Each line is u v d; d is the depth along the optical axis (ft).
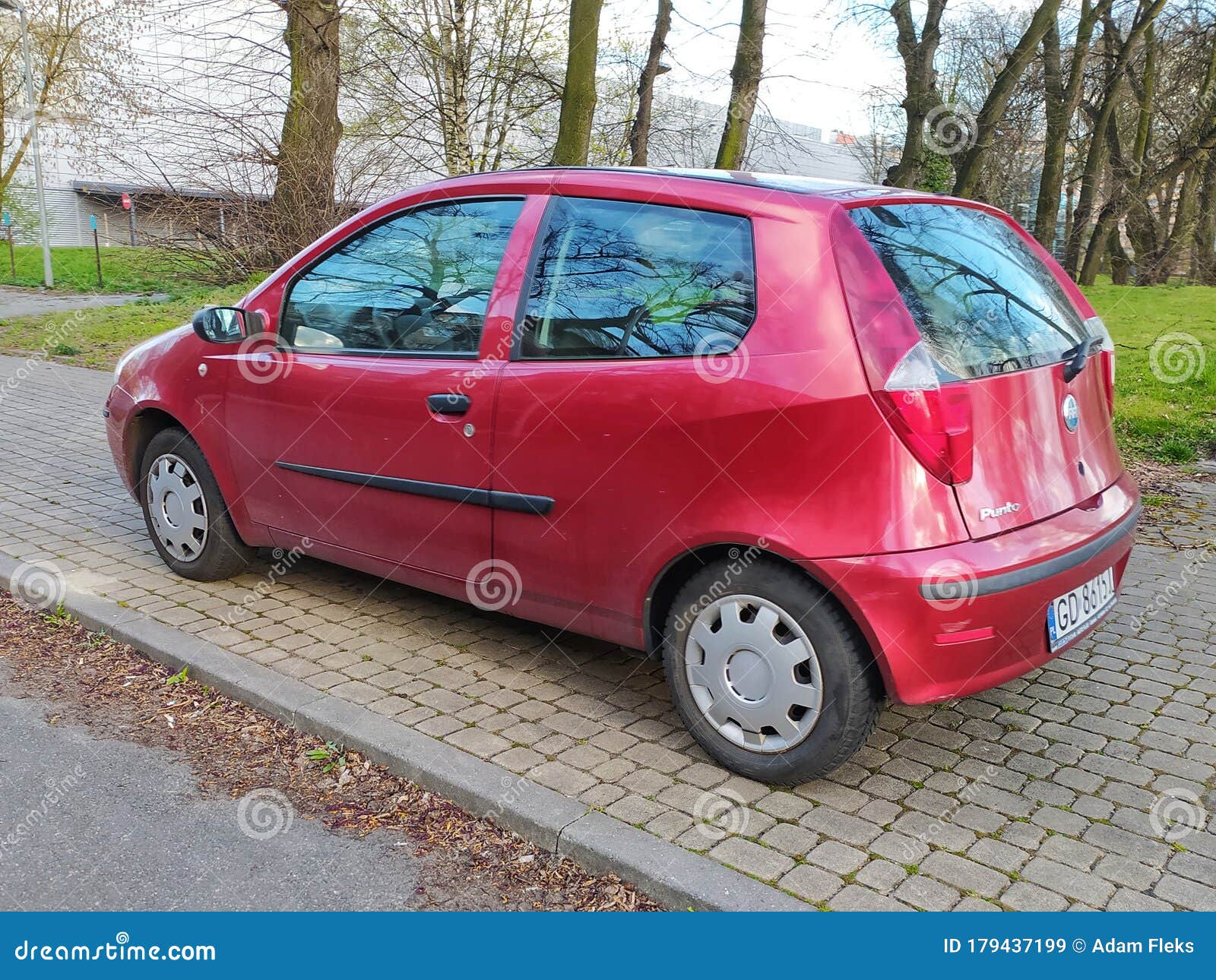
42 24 83.10
